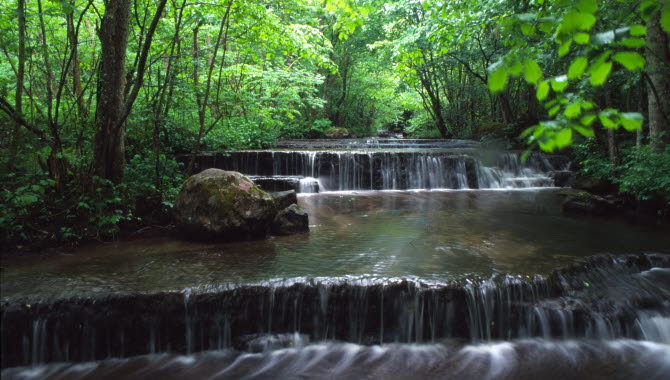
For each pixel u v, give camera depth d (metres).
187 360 3.92
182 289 4.09
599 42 1.70
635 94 11.10
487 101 24.11
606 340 4.22
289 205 7.29
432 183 12.39
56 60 6.78
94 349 3.90
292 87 17.53
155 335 3.99
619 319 4.27
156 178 7.36
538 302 4.37
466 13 10.36
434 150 14.63
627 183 8.27
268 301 4.22
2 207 5.31
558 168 13.20
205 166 11.31
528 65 1.85
